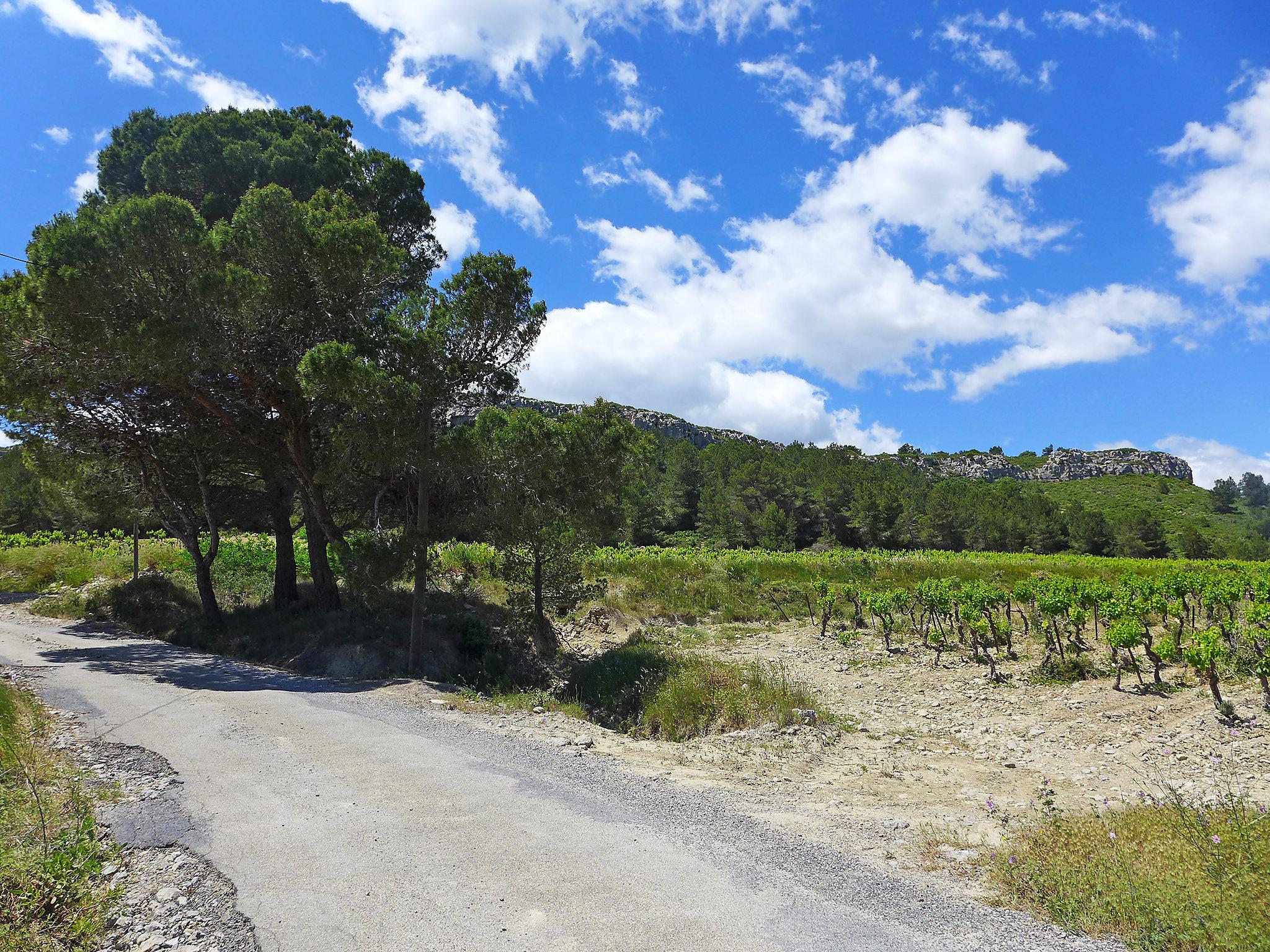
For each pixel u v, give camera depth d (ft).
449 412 52.06
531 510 50.08
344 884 15.06
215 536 64.23
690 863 16.46
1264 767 25.25
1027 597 56.29
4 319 45.27
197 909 13.99
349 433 43.78
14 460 183.73
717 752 30.73
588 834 18.07
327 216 49.88
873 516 249.34
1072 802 24.04
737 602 79.92
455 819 18.93
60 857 14.79
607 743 30.71
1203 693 34.01
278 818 18.85
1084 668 41.73
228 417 53.88
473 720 32.19
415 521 51.96
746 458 306.96
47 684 37.35
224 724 29.32
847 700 43.55
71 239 42.24
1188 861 15.03
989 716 37.47
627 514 55.93
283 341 51.29
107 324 45.03
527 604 57.31
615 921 13.51
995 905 14.66
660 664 46.21
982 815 22.41
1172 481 595.47
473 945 12.61
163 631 63.52
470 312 48.14
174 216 44.37
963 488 325.42
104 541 142.92
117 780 22.04
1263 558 264.93
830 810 22.34
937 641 54.34
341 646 51.37
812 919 13.78
